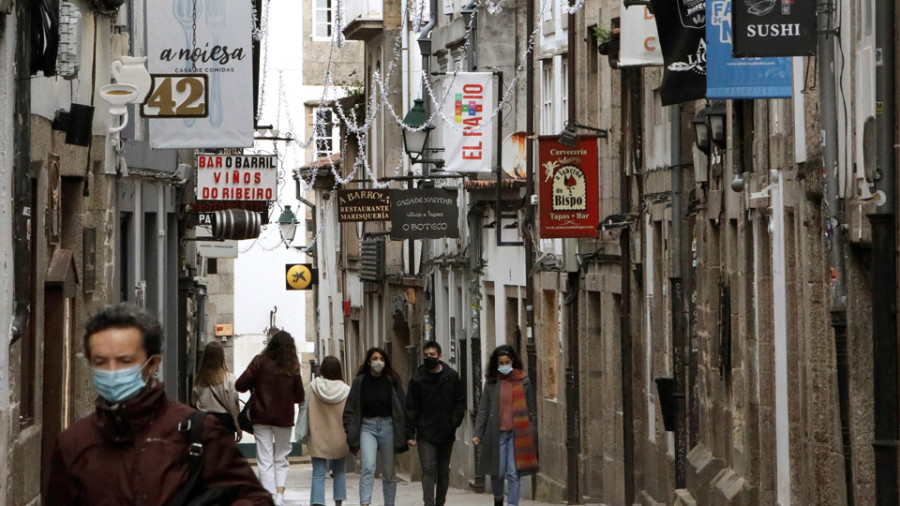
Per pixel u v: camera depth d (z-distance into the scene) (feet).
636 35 148.46
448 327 305.73
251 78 164.96
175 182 198.49
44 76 116.06
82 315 139.74
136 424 49.88
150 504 49.34
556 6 237.86
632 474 198.29
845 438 106.42
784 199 129.59
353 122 401.49
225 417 151.53
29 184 108.99
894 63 95.14
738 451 150.92
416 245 336.49
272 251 472.85
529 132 248.93
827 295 117.19
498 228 252.42
